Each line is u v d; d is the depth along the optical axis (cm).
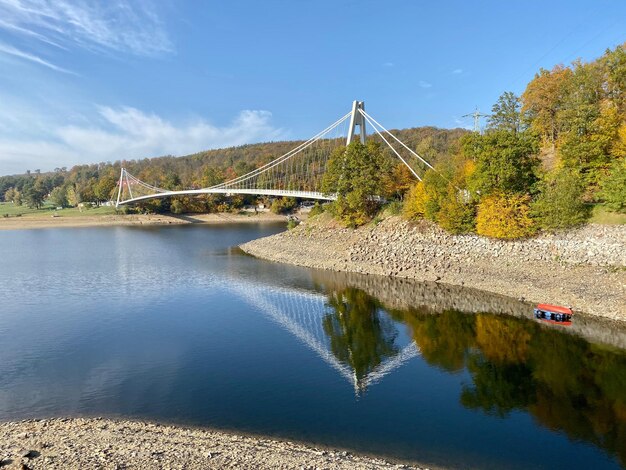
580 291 4125
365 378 2825
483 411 2391
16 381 2773
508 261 5006
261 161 19675
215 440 2017
